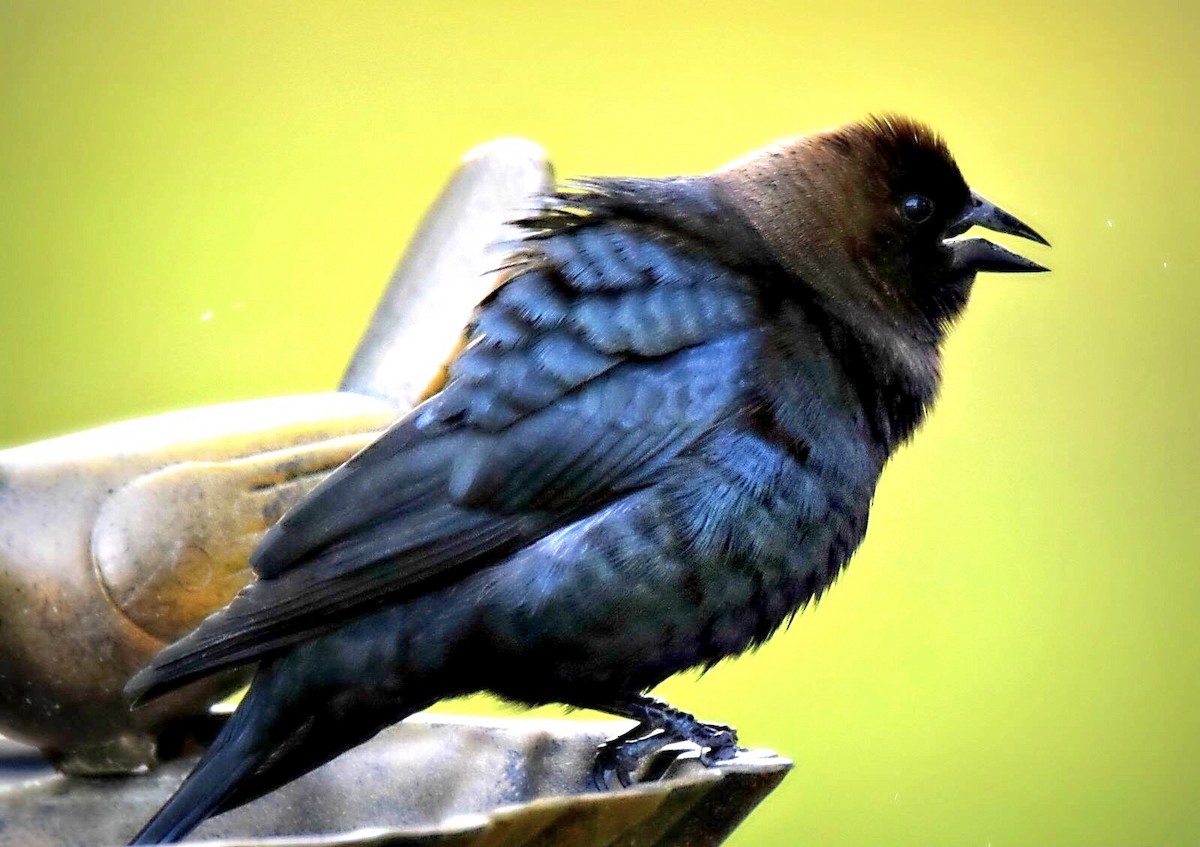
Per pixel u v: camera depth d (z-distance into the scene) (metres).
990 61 15.39
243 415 6.85
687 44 15.11
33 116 14.44
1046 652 13.09
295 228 14.55
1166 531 13.82
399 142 14.84
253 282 14.35
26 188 14.31
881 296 7.79
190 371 14.16
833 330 7.52
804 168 7.78
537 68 14.98
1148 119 15.17
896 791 12.42
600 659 6.89
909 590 13.27
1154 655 13.23
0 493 6.33
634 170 15.02
